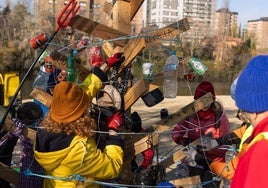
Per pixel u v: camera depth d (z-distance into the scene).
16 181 3.43
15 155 5.41
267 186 1.69
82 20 3.62
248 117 1.96
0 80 4.72
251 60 1.96
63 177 2.81
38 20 31.97
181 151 3.97
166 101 13.33
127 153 3.70
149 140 3.62
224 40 43.94
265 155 1.73
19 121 3.39
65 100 2.73
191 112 3.56
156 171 3.71
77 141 2.73
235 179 1.83
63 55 3.91
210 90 4.32
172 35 4.00
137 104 11.92
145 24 4.49
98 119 3.35
